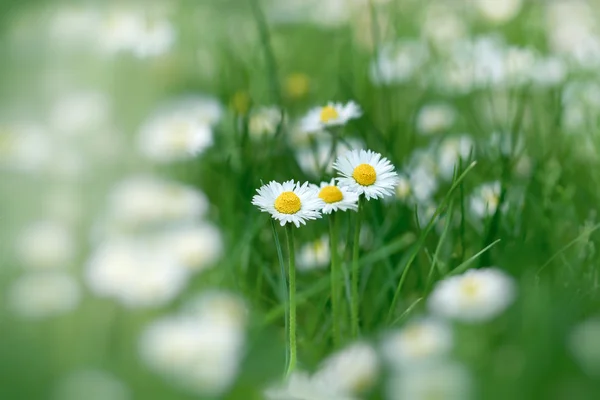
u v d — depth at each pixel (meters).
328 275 0.92
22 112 1.09
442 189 1.01
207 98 1.12
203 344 0.86
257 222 0.96
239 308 0.91
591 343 0.84
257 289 0.93
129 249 0.94
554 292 0.89
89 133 1.06
